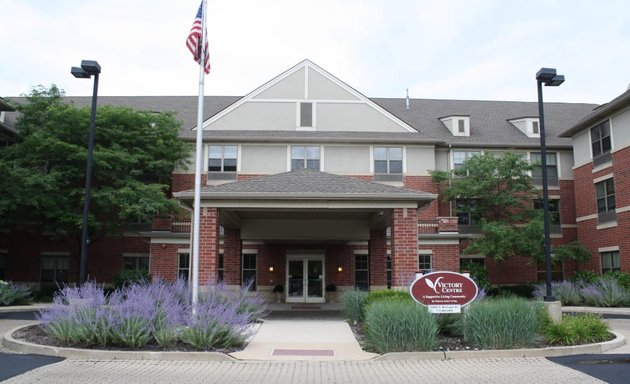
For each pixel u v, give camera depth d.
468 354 10.05
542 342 11.14
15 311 19.86
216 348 10.66
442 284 11.20
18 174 22.05
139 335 10.45
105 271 28.97
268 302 27.81
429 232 27.88
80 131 24.45
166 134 26.52
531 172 31.47
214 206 15.87
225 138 29.53
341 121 30.77
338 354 10.41
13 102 25.97
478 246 26.25
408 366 9.27
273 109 30.69
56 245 29.19
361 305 15.28
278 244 28.53
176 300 12.52
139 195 24.41
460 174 29.23
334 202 15.94
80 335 10.51
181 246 27.25
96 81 15.29
